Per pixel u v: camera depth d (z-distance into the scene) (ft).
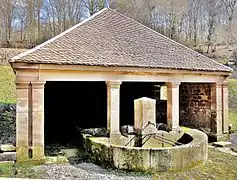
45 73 31.09
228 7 139.95
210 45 133.90
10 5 134.31
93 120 54.49
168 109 38.78
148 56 38.37
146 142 34.50
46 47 33.30
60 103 54.03
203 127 45.11
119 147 26.96
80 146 36.94
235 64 96.27
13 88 76.02
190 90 47.85
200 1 145.07
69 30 38.83
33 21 138.82
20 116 30.14
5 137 42.65
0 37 126.00
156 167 26.00
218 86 43.06
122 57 35.99
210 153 35.01
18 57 30.17
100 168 28.02
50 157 31.37
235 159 32.24
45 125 53.21
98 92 54.65
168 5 143.74
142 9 142.00
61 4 140.46
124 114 54.08
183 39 142.31
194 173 26.43
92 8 134.41
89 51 35.04
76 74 32.65
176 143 35.63
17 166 28.63
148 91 54.39
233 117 60.80
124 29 43.47
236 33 135.95
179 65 38.70
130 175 25.68
